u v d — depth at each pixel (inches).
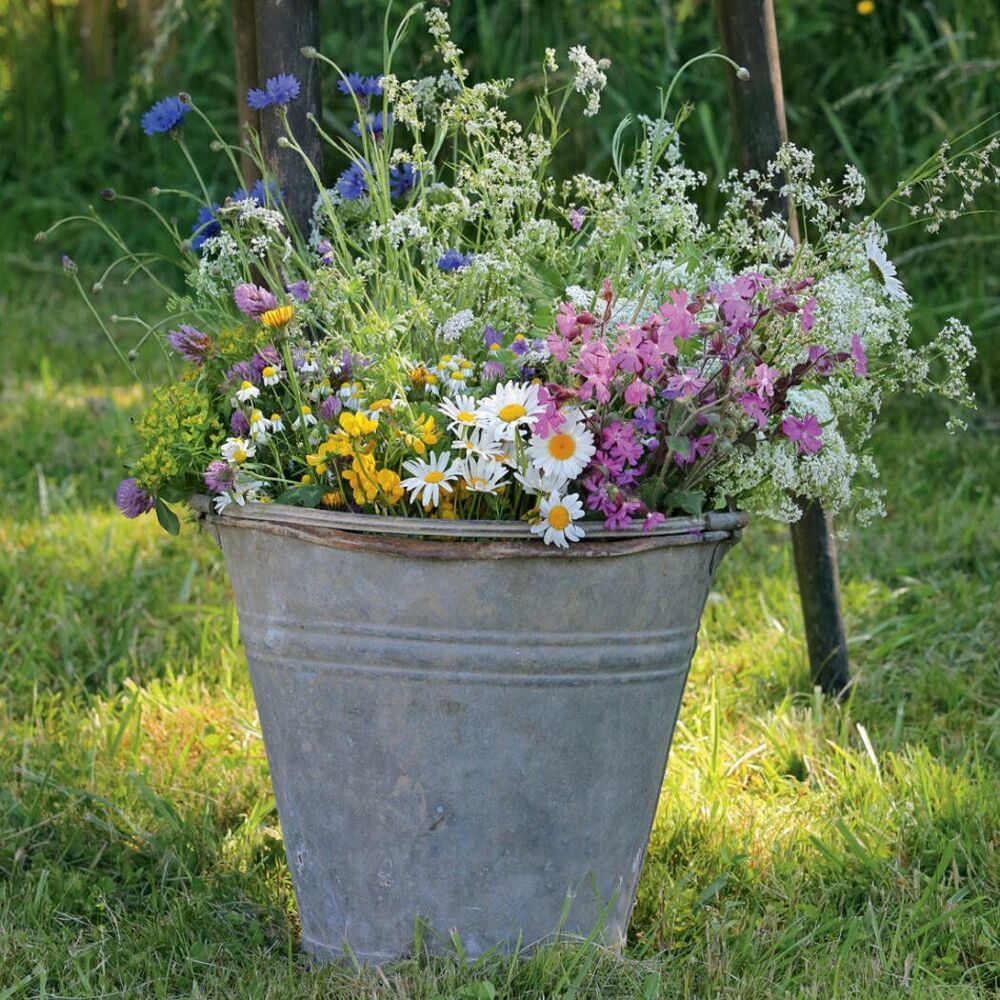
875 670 122.6
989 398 198.1
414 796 73.0
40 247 269.9
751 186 106.7
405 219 78.9
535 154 83.0
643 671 73.5
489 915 74.9
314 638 72.2
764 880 88.3
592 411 69.8
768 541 154.2
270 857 90.8
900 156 213.0
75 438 181.5
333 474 72.9
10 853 89.9
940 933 82.0
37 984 75.9
